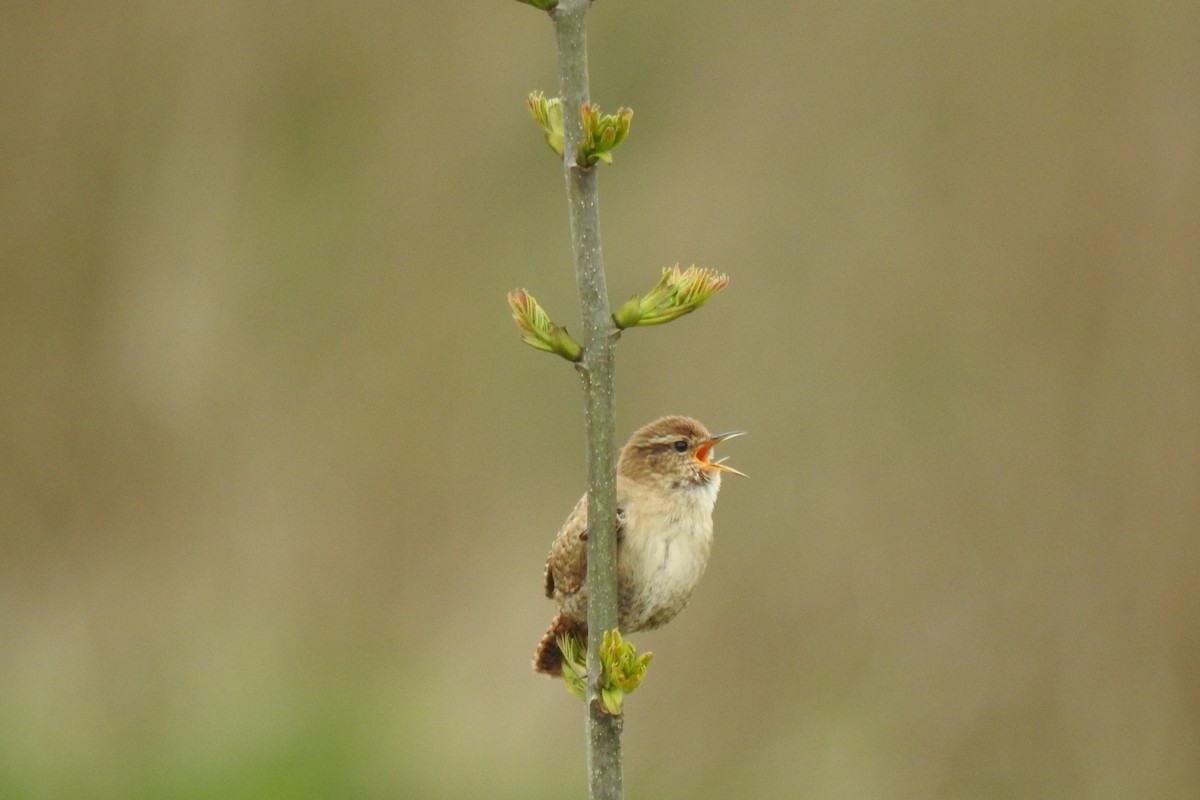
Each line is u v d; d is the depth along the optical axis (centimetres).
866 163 1486
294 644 1388
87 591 1452
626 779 1282
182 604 1428
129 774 1223
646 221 1512
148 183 1567
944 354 1398
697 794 1273
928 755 1282
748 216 1494
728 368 1438
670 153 1550
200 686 1335
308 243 1566
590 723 417
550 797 1205
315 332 1542
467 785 1220
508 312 1536
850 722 1298
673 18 1589
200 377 1516
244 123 1584
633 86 1579
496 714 1295
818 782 1269
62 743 1264
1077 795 1280
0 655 1392
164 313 1531
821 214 1477
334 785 1209
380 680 1338
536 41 1608
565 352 401
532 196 1580
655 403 1440
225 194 1564
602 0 1596
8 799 1177
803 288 1455
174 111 1576
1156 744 1288
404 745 1255
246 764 1217
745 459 1403
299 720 1274
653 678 1327
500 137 1593
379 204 1581
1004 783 1281
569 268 1534
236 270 1552
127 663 1370
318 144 1589
